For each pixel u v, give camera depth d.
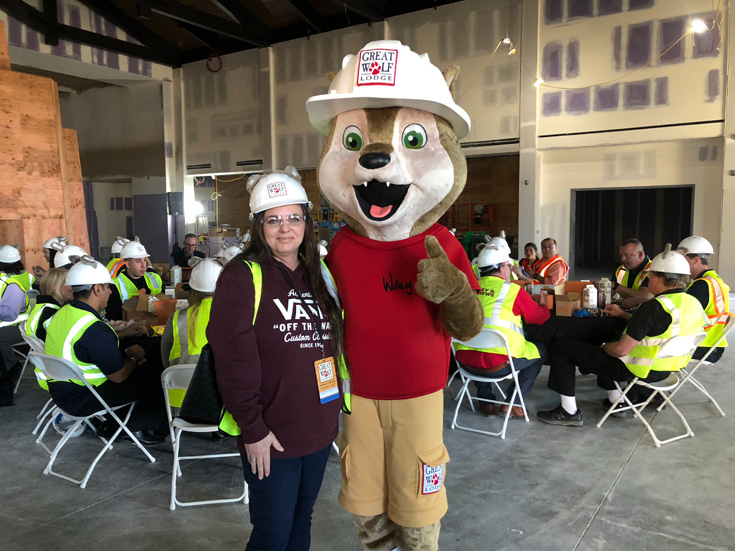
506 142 10.37
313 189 15.29
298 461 1.60
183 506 2.63
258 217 1.58
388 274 1.71
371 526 1.88
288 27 12.79
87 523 2.48
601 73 9.39
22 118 9.38
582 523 2.42
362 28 11.73
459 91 10.70
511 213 13.72
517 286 3.50
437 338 1.74
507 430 3.57
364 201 1.68
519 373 3.79
